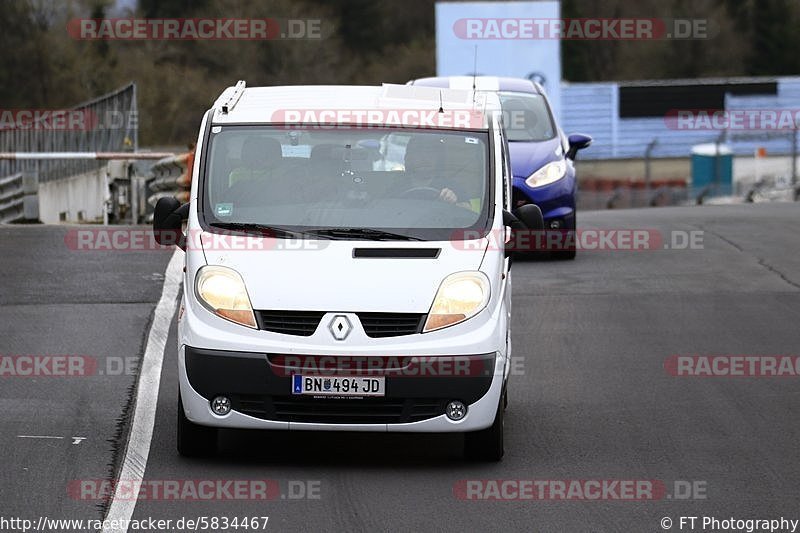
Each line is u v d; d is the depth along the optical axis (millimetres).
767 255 59062
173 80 178375
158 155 82812
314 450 29109
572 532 23172
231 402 26734
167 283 49438
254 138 29938
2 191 96688
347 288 26969
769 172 169250
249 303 26859
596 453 28875
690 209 87688
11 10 182875
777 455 28641
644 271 54375
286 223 28594
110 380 34812
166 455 28062
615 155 191875
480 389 27016
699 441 29906
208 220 28703
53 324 41844
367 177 29641
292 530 23047
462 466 27781
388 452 29031
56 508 24000
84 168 95000
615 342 40969
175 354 38156
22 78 183500
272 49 184625
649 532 23250
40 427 29969
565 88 195625
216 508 24234
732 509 24672
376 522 23562
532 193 55938
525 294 49000
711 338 41562
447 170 29875
